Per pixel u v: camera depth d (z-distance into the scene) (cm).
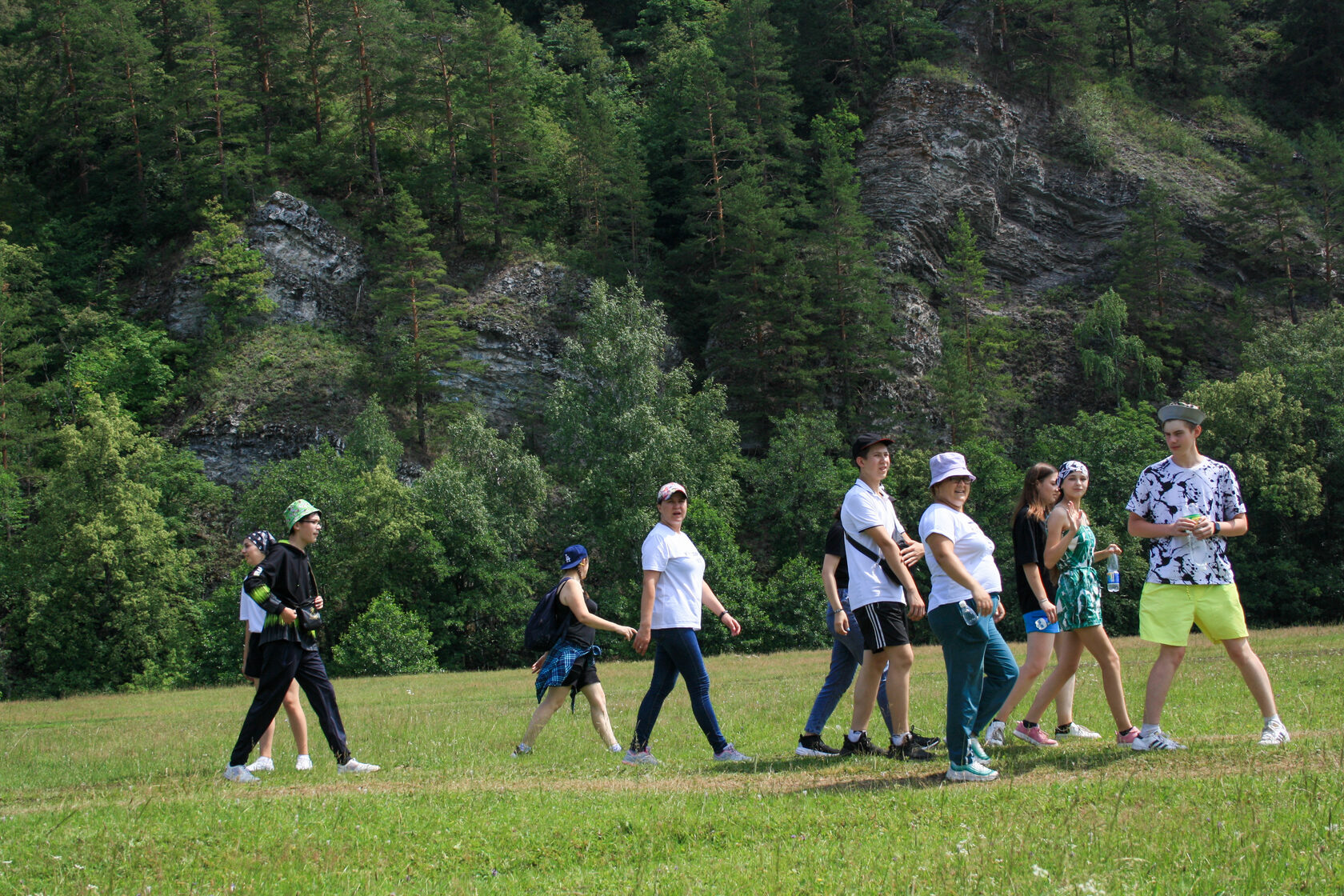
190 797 696
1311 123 7962
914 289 5950
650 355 4838
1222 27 8094
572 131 6588
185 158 6091
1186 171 6919
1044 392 5872
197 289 5481
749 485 5197
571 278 5947
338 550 4144
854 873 434
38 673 3991
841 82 7194
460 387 5375
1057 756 709
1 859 512
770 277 5419
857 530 758
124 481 4147
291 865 500
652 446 4403
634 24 9369
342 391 5134
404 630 3781
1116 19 8038
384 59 6388
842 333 5462
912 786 627
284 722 1399
